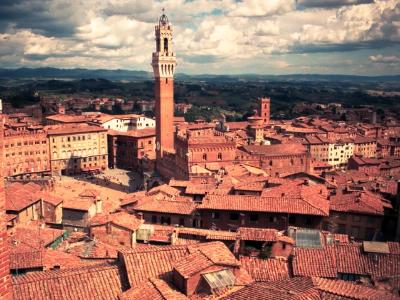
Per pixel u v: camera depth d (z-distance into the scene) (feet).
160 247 161.99
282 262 187.21
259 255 200.64
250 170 501.97
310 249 191.52
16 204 356.59
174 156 632.38
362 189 347.36
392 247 193.77
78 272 145.38
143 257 152.66
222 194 310.45
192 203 313.73
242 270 159.53
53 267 191.31
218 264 144.25
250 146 615.98
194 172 522.47
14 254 199.21
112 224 251.80
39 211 391.04
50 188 568.82
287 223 272.92
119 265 153.38
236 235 218.18
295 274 178.19
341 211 281.33
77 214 357.20
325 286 133.90
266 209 274.57
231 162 579.48
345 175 488.02
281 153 599.98
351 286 140.15
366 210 278.05
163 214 305.73
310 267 181.27
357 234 281.13
